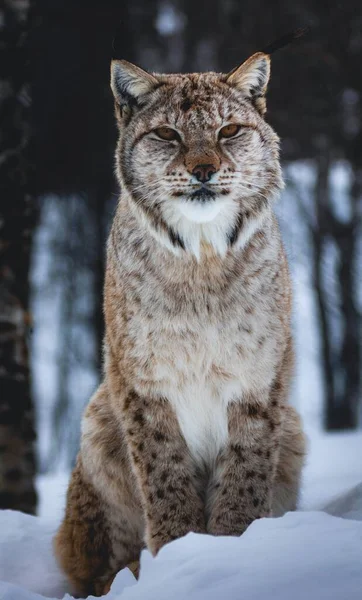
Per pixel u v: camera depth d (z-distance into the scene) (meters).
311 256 27.95
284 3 25.69
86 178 24.91
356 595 5.58
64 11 23.25
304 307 31.00
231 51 25.47
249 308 8.80
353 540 6.32
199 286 8.73
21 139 13.63
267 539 6.55
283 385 9.12
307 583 5.77
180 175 8.60
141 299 8.82
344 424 27.42
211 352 8.75
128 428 9.09
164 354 8.77
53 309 28.20
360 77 24.48
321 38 24.56
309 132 25.97
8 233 13.44
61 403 26.53
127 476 9.73
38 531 10.67
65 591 9.66
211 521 9.05
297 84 24.75
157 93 9.06
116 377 9.22
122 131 9.28
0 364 13.41
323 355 27.86
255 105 9.28
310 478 12.61
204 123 8.80
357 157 26.38
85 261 26.20
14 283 13.48
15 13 13.66
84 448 9.85
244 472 9.00
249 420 8.95
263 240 9.02
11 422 13.43
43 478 18.89
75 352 26.84
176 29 27.80
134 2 26.33
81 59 23.72
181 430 9.01
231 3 25.92
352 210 27.83
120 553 9.88
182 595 5.95
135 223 8.99
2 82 13.55
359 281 29.09
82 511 9.91
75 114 24.00
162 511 9.01
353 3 24.91
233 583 5.93
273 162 9.19
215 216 8.66
